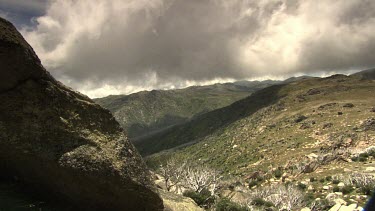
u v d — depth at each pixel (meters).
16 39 7.93
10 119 8.43
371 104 136.88
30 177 8.92
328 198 32.41
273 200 33.00
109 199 9.41
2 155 8.59
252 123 188.25
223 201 24.62
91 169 8.90
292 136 116.75
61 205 9.12
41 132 8.65
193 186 28.41
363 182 33.78
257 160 101.38
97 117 9.61
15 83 8.38
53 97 8.88
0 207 7.81
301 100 189.62
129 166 9.63
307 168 57.66
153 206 10.22
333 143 80.38
